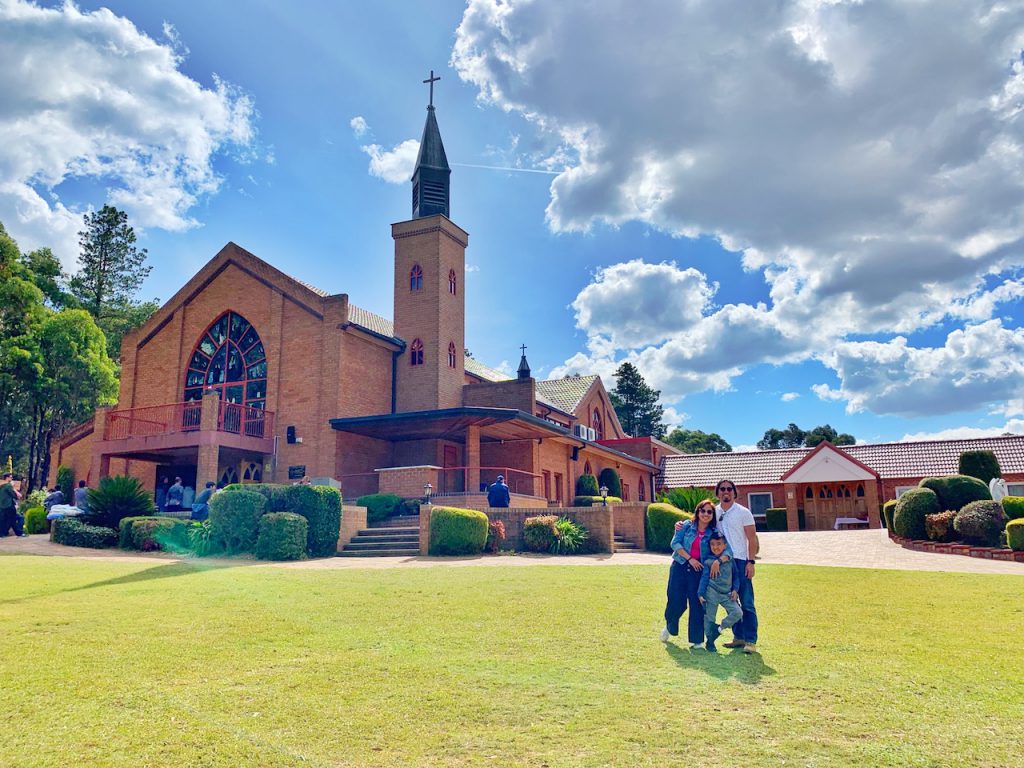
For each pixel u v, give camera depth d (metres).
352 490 25.83
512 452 28.61
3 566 13.12
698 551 7.67
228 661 6.84
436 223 29.53
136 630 7.94
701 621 7.60
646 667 6.82
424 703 5.76
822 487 38.25
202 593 10.30
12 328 41.59
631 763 4.67
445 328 29.22
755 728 5.26
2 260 42.25
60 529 19.22
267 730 5.19
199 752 4.79
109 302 59.62
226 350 29.02
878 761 4.71
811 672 6.66
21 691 5.84
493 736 5.11
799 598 10.41
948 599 10.23
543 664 6.88
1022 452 36.81
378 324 31.44
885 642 7.80
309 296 26.91
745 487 41.47
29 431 49.69
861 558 17.41
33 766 4.53
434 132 31.73
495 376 38.91
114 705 5.62
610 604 9.72
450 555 17.22
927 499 20.05
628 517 20.50
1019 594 10.55
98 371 42.31
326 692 6.00
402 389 28.70
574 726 5.30
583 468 34.06
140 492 20.66
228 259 29.22
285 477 25.91
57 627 8.02
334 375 25.78
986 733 5.19
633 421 86.31
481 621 8.65
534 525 18.64
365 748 4.90
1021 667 6.82
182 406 28.48
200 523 17.83
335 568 13.79
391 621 8.60
